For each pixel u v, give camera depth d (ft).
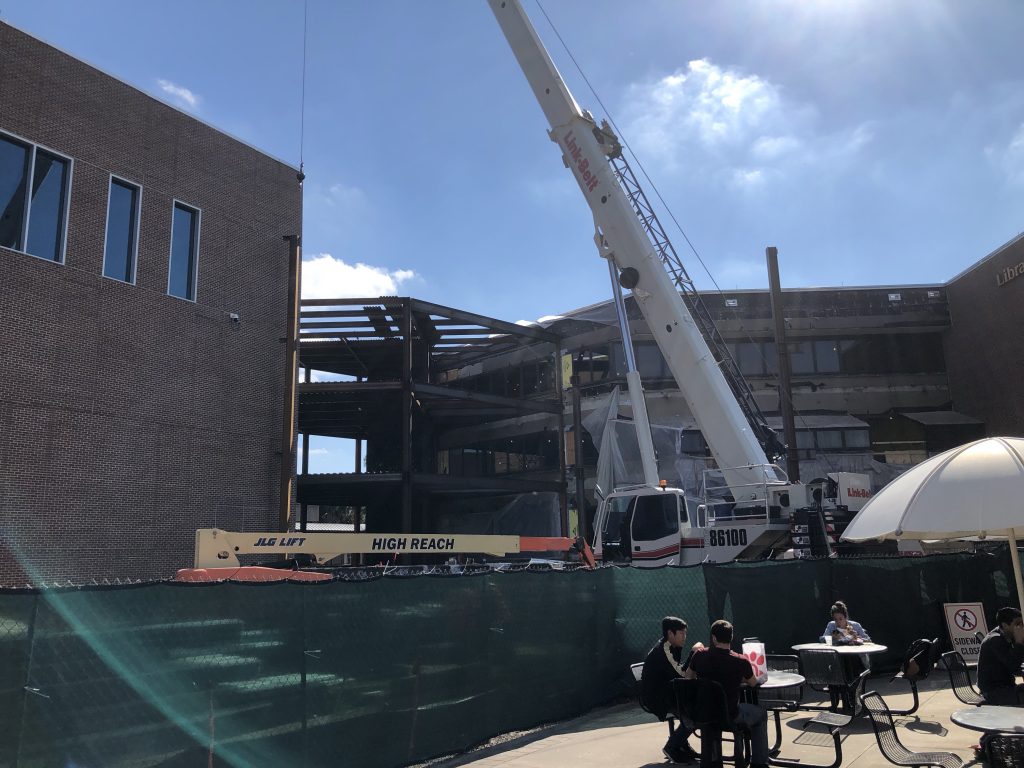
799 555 48.98
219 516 73.51
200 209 75.87
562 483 118.11
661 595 35.24
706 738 20.75
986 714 18.53
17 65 62.85
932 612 41.04
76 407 63.77
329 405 127.75
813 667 27.91
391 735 22.84
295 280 81.76
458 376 142.51
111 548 64.54
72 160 65.82
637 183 61.82
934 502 20.81
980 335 125.70
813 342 131.23
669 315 56.75
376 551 45.88
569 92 61.41
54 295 63.36
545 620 30.07
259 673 19.69
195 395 73.00
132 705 17.13
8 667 15.40
